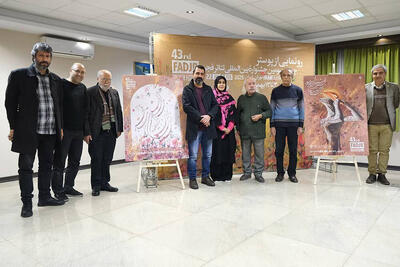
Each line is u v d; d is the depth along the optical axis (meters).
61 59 5.66
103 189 3.90
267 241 2.34
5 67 4.96
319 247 2.23
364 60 5.87
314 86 4.10
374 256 2.09
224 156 4.19
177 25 5.50
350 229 2.57
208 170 4.15
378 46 5.71
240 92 4.80
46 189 3.26
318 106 4.09
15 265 2.01
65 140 3.41
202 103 3.86
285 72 4.20
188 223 2.73
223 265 1.99
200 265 1.99
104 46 6.39
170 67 4.40
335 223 2.70
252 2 4.34
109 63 6.51
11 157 5.07
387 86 4.02
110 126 3.72
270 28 5.43
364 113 4.01
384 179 4.14
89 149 3.65
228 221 2.77
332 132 4.07
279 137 4.29
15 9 4.46
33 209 3.18
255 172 4.36
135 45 6.36
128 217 2.90
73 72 3.38
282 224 2.69
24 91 2.88
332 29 5.73
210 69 4.61
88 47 5.79
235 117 4.27
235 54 4.73
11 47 5.01
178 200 3.44
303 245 2.27
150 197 3.59
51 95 3.08
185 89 3.82
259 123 4.23
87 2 4.22
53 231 2.58
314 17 5.02
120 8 4.50
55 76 3.14
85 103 3.54
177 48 4.43
